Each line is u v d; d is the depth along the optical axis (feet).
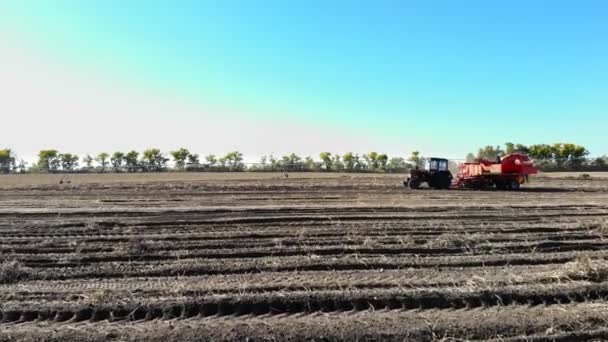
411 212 38.42
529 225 31.68
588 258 20.93
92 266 21.34
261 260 22.22
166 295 16.69
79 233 29.12
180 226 31.50
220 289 17.33
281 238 27.17
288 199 51.85
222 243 25.90
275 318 15.05
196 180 95.09
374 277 19.35
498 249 24.84
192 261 22.04
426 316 15.07
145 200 50.65
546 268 21.03
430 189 70.90
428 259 22.45
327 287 17.69
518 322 14.51
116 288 17.65
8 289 17.63
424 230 29.73
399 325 14.29
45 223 32.35
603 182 92.12
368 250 24.27
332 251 24.17
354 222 32.91
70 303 15.85
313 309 15.83
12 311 15.21
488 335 13.79
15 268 19.88
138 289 17.43
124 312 15.25
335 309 15.83
